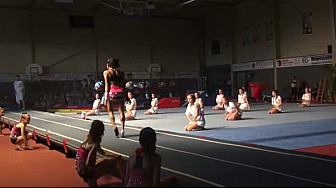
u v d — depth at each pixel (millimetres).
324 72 20828
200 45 31188
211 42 30578
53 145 8758
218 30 29688
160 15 29297
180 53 30500
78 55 27047
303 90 22234
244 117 13086
